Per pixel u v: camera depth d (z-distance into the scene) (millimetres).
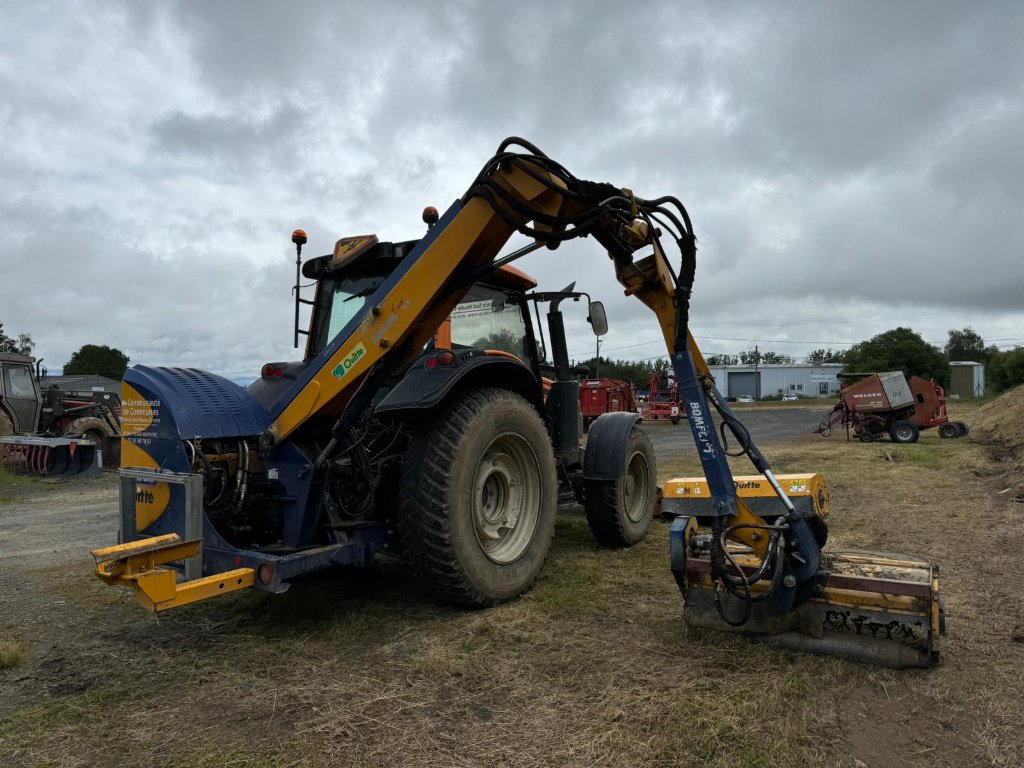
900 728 2133
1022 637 2879
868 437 14414
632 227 3209
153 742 2107
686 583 2943
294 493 3229
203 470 3090
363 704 2330
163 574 2496
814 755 1966
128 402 3230
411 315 3086
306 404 3234
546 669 2590
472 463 3209
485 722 2189
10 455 10000
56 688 2529
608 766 1920
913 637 2549
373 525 3324
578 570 4023
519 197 2977
